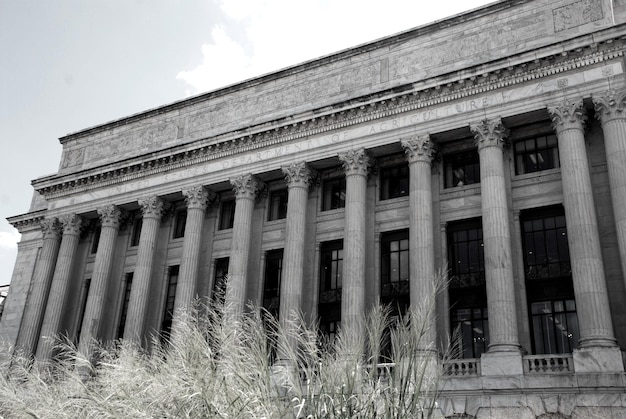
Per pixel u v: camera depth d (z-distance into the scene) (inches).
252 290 1766.7
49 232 2172.7
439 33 1696.6
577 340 1323.8
